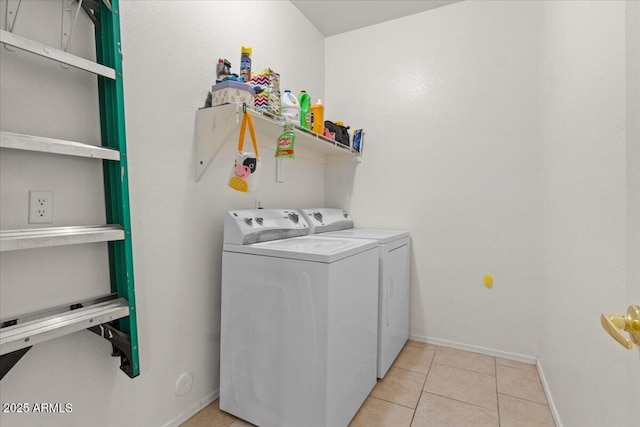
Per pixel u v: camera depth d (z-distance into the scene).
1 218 0.92
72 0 1.07
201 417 1.52
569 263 1.35
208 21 1.59
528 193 2.10
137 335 1.20
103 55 1.11
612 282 0.92
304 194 2.49
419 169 2.44
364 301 1.61
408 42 2.48
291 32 2.31
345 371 1.42
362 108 2.65
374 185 2.60
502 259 2.18
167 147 1.39
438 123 2.37
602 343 0.98
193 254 1.52
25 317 0.95
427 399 1.68
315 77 2.66
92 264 1.14
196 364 1.54
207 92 1.58
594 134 1.08
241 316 1.50
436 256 2.38
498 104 2.19
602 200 1.00
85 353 1.11
